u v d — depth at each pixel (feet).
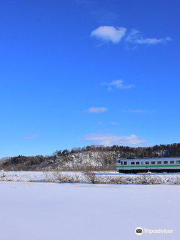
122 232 60.85
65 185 181.68
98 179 208.13
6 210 86.58
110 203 99.35
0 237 57.62
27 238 56.80
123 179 209.05
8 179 234.58
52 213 81.41
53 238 56.65
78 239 56.03
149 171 321.11
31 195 124.36
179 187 163.84
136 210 84.89
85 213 81.05
